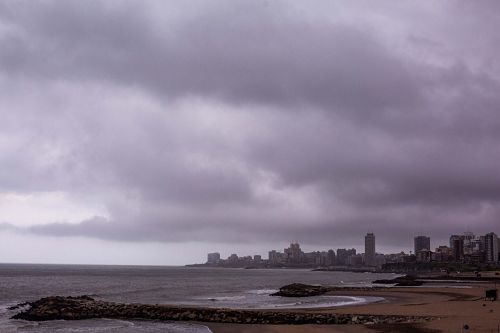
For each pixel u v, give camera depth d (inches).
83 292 5014.8
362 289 5078.7
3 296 4475.9
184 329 2161.7
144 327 2256.4
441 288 5226.4
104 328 2237.9
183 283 7377.0
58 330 2191.2
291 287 4842.5
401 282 6845.5
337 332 1796.3
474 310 2459.4
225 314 2497.5
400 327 1855.3
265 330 1973.4
